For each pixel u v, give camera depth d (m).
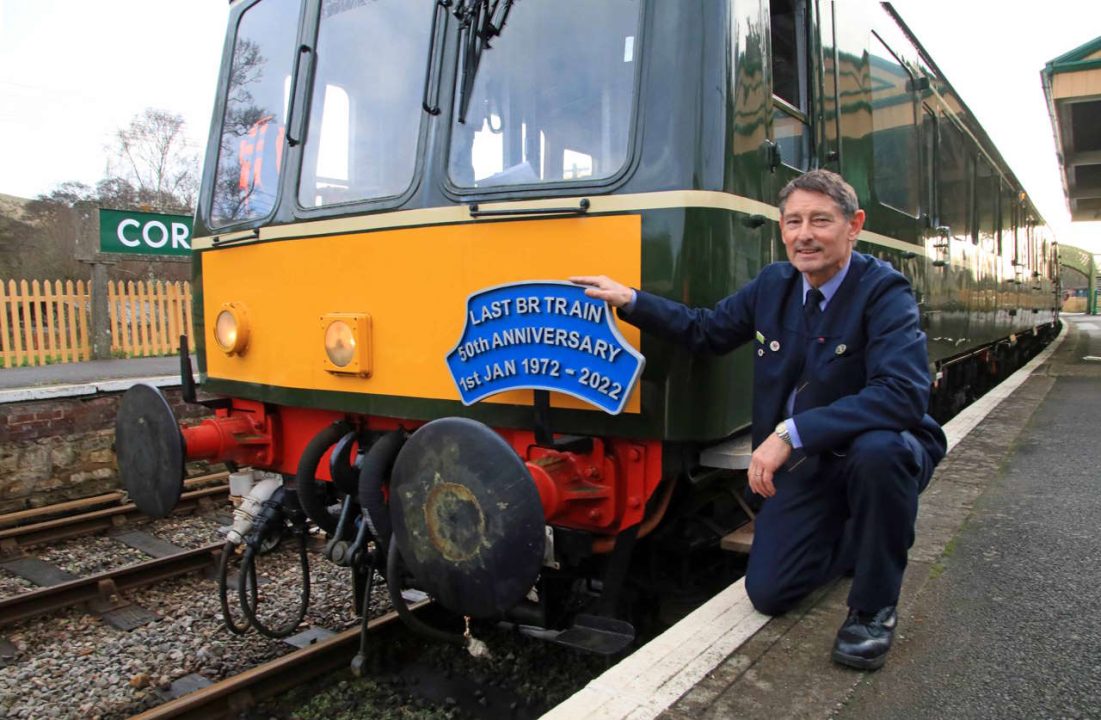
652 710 2.04
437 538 2.54
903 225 4.95
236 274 3.84
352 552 3.17
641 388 2.58
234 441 3.80
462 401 2.88
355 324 3.20
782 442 2.26
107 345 10.80
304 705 3.35
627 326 2.62
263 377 3.71
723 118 2.60
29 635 4.29
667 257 2.55
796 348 2.43
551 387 2.65
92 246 10.51
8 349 9.81
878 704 2.11
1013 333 11.32
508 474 2.38
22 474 6.55
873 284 2.32
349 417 3.51
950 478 4.59
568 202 2.71
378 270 3.18
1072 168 19.36
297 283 3.50
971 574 3.08
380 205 3.17
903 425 2.22
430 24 3.16
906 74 5.19
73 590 4.63
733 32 2.66
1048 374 10.52
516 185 2.82
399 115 3.23
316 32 3.55
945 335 6.28
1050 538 3.50
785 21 3.35
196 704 3.22
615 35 2.76
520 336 2.71
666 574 3.37
